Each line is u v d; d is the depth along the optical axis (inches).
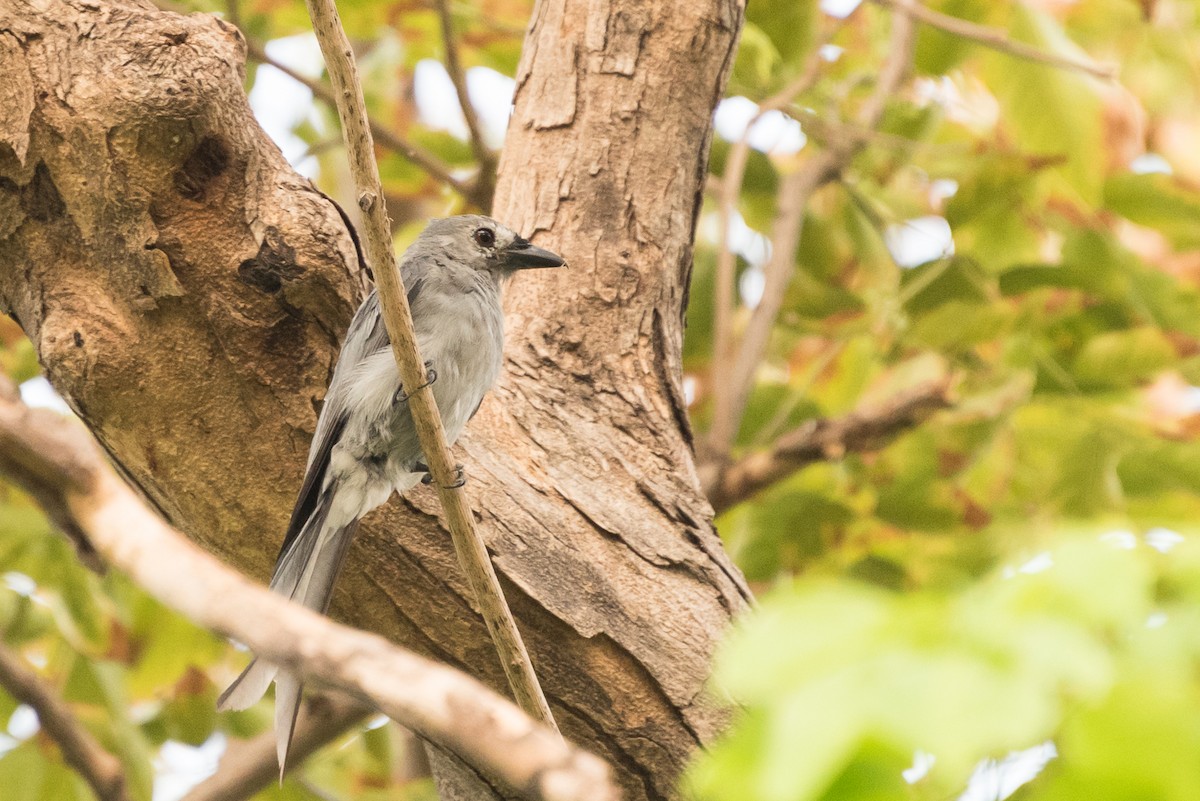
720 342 553.0
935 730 129.0
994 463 544.1
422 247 431.8
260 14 631.2
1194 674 129.7
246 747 505.7
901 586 538.6
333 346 334.6
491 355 386.9
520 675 283.1
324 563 332.5
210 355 327.9
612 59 448.1
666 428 399.2
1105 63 591.8
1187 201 565.3
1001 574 153.2
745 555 553.3
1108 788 128.7
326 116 674.2
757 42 578.2
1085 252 561.3
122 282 325.1
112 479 176.2
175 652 565.0
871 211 617.0
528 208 441.4
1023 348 533.3
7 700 552.4
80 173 321.4
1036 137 545.6
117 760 453.4
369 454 346.6
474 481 351.3
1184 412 577.9
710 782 142.9
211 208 327.6
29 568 530.3
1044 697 128.6
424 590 333.4
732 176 563.2
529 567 336.5
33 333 335.0
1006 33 577.9
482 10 645.9
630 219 432.1
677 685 332.5
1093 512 517.7
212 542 344.5
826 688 135.2
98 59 325.7
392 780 586.6
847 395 654.5
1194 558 138.4
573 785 139.4
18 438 173.9
